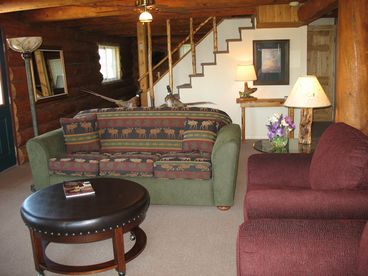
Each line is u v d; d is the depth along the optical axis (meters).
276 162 2.84
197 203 3.53
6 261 2.71
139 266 2.57
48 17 5.44
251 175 2.88
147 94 6.85
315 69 8.00
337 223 1.67
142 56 6.77
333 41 7.85
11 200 3.97
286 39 6.35
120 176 3.60
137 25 6.69
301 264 1.65
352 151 1.99
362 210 1.80
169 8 5.59
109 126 4.28
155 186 3.56
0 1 4.33
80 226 2.25
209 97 6.64
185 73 7.27
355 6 3.38
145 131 4.20
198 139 3.80
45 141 3.84
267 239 1.66
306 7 5.25
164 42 9.62
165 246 2.85
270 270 1.67
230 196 3.45
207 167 3.43
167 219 3.33
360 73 3.45
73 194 2.62
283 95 6.53
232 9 6.04
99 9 5.36
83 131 4.09
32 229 2.36
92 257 2.75
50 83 6.15
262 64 6.46
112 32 8.22
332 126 2.60
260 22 5.88
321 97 3.26
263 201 1.89
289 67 6.43
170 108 4.28
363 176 1.92
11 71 5.19
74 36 7.05
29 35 5.63
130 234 2.98
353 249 1.61
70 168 3.69
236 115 6.65
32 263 2.68
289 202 1.87
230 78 6.55
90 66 7.73
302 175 2.79
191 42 6.55
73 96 6.94
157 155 3.83
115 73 9.37
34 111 4.45
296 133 6.43
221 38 7.04
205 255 2.70
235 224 3.20
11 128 5.36
